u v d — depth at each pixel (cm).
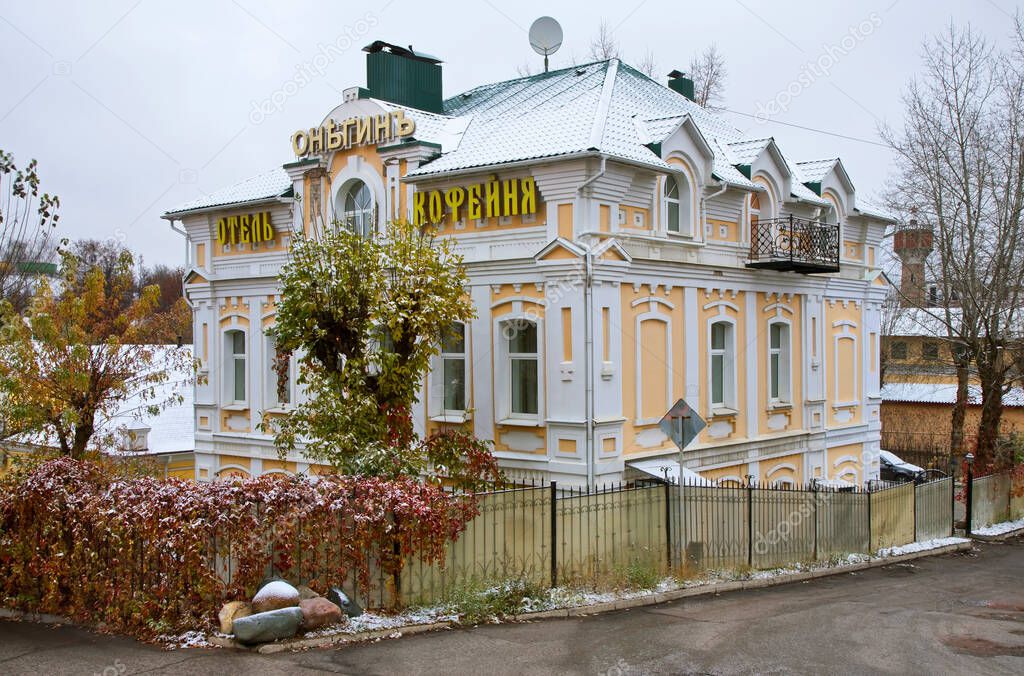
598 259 1916
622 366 1995
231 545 1211
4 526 1370
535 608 1382
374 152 2252
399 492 1304
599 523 1644
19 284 1912
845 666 1109
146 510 1220
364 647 1155
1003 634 1295
